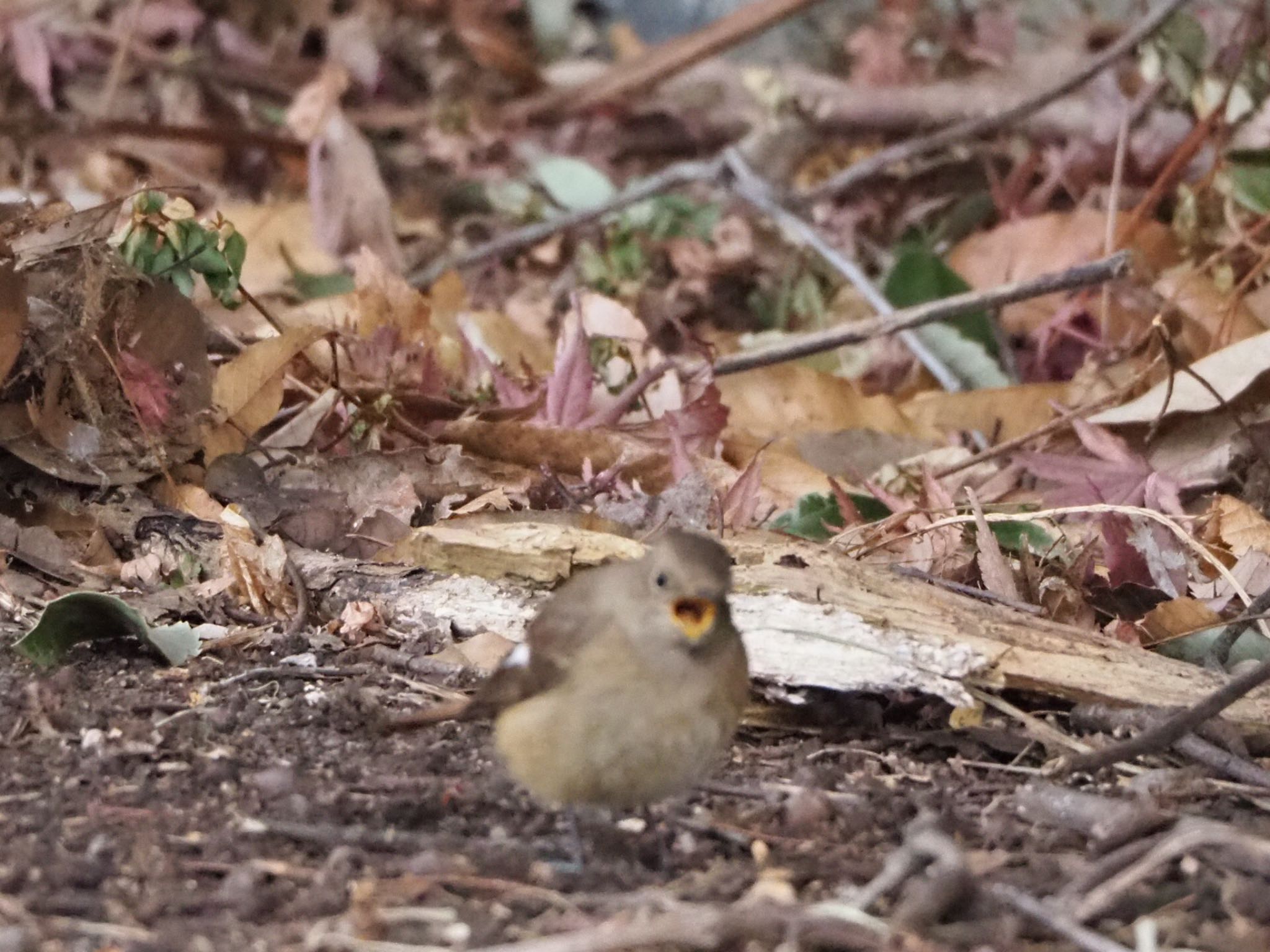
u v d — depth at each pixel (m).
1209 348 14.80
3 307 9.73
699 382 12.80
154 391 10.57
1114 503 11.54
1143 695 8.50
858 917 5.95
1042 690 8.55
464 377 13.51
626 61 21.58
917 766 8.23
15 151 19.30
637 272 17.61
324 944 6.02
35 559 9.81
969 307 13.50
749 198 16.98
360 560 9.82
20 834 6.91
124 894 6.39
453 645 9.06
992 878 6.73
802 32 23.58
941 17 22.09
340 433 11.63
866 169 18.09
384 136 21.69
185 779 7.51
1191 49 16.78
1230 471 12.16
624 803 6.99
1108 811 7.32
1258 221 16.14
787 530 11.27
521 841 7.16
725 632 6.88
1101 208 18.36
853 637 8.59
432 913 6.28
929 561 10.34
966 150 19.89
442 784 7.59
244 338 12.52
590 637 6.79
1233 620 9.48
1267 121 16.91
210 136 19.03
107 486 10.24
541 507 10.93
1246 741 8.38
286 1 22.17
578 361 12.12
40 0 21.14
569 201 19.20
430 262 18.95
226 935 6.09
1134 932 6.27
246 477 10.58
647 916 6.13
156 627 8.98
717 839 7.30
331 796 7.34
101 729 7.99
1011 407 13.80
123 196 10.54
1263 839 6.84
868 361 15.89
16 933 5.98
